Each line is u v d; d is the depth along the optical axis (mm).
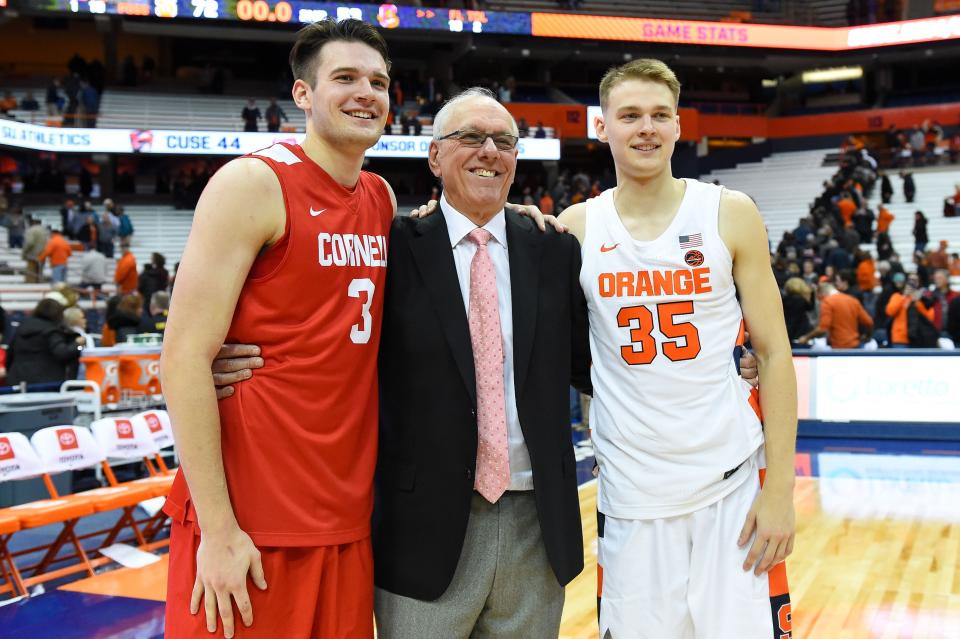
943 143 22062
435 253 2035
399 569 1961
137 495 4336
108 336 8633
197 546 1809
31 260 13461
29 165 18031
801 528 4984
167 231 17203
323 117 1876
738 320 2148
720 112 24688
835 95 26500
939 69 26281
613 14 23969
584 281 2178
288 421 1812
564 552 2004
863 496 5777
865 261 12430
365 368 1929
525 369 2008
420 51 23891
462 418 1965
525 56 23359
